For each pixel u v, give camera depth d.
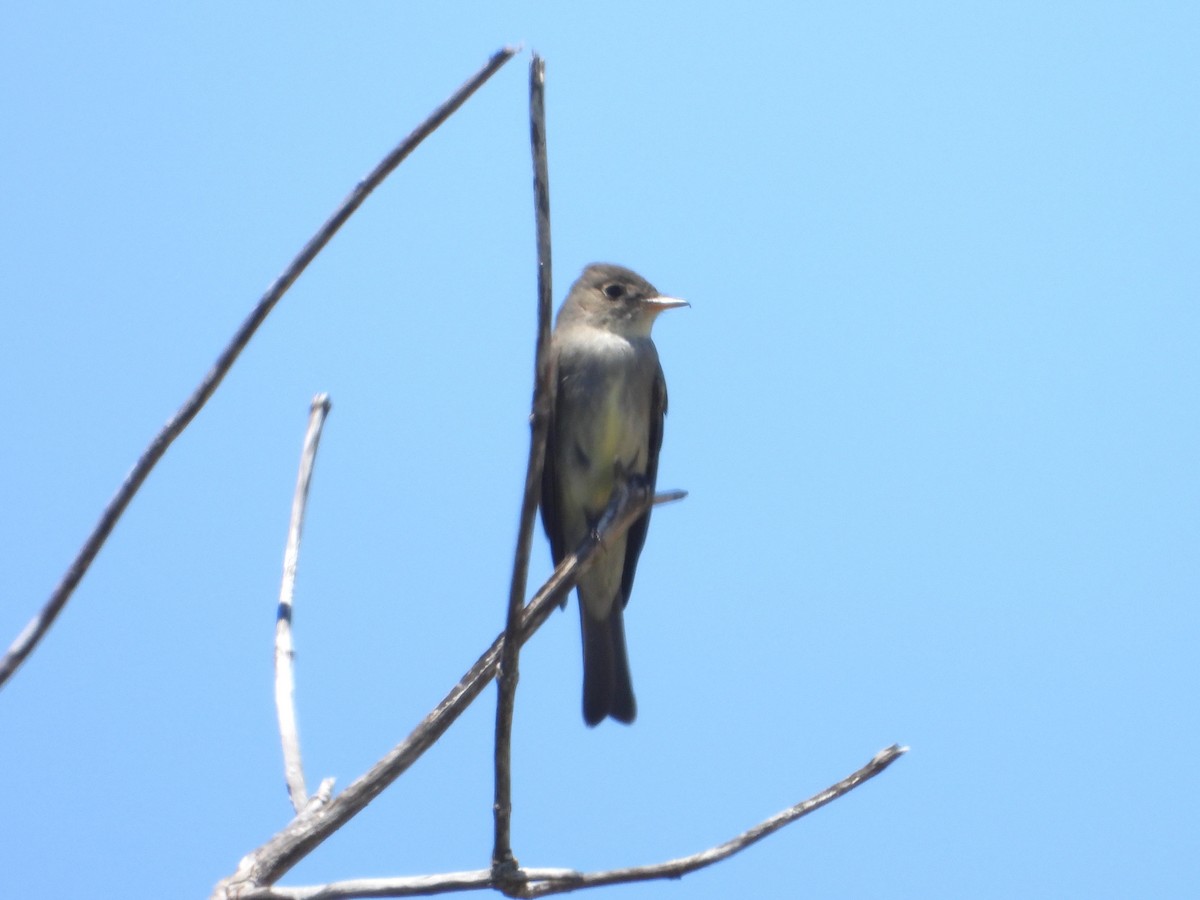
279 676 6.58
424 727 5.97
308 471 7.20
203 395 4.96
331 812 5.76
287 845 5.68
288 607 6.79
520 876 5.71
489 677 6.11
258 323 5.02
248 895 5.39
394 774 5.90
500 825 5.79
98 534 4.84
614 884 5.77
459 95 5.12
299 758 6.29
